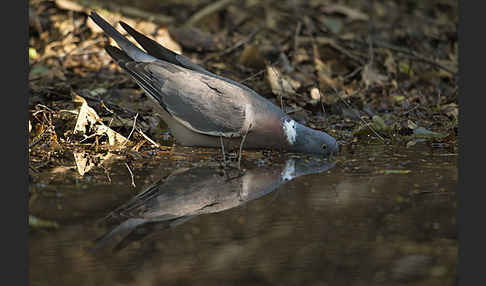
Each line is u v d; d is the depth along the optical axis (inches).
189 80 398.9
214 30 658.2
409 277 230.1
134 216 284.7
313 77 553.9
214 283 223.0
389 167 366.6
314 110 497.4
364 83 552.1
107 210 290.4
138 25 609.6
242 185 331.0
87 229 268.8
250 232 268.2
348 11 700.7
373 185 330.3
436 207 296.5
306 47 611.2
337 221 279.9
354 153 403.5
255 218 284.0
